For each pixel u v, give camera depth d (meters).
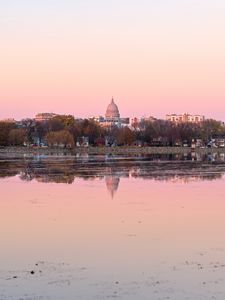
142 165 138.00
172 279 29.42
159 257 34.38
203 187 79.00
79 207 57.16
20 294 26.94
